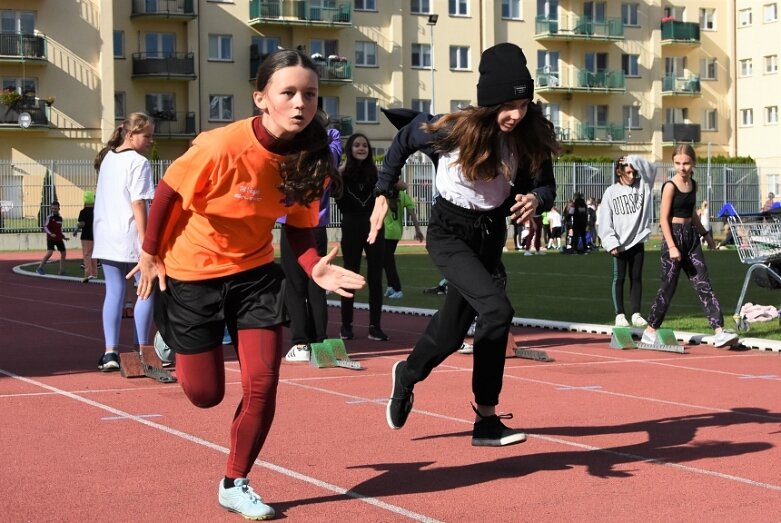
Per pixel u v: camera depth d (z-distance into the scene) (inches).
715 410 294.7
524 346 448.8
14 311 627.8
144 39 2106.3
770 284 488.1
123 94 2102.6
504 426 240.1
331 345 380.5
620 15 2501.2
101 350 430.0
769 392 326.6
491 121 216.2
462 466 226.4
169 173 181.0
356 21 2235.5
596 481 214.1
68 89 1993.1
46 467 223.5
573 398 314.2
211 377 191.6
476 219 228.5
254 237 186.2
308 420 277.7
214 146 176.9
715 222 2050.9
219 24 2146.9
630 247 511.5
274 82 173.0
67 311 628.4
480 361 233.1
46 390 322.3
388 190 236.1
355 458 233.5
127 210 350.0
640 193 510.9
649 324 441.4
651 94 2559.1
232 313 190.1
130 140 349.1
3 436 254.8
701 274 443.5
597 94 2503.7
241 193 179.9
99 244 354.6
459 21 2319.1
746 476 218.7
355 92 2244.1
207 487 207.0
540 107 224.1
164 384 334.6
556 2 2447.1
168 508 191.9
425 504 195.8
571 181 1907.0
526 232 1524.4
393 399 239.5
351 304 462.6
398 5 2258.9
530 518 186.9
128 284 530.0
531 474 219.6
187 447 242.7
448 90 2317.9
